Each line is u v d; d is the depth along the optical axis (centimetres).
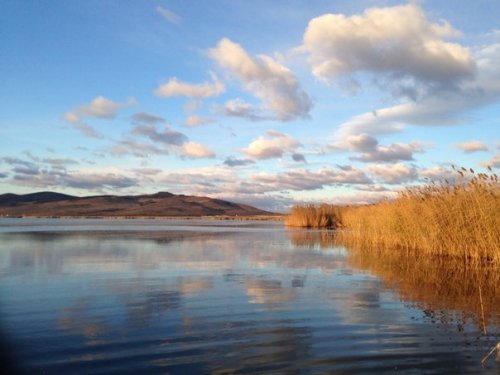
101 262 2123
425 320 1052
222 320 1049
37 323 1016
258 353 818
